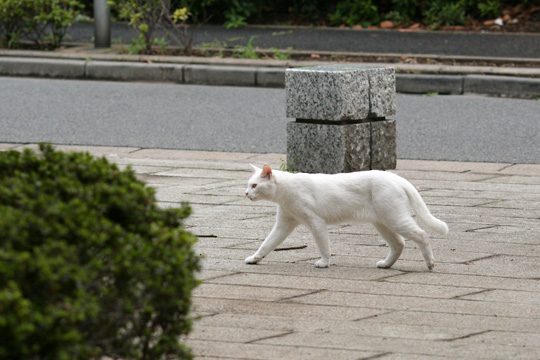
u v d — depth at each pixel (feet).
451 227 38.93
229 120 63.62
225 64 79.92
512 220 40.01
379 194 32.48
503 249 35.73
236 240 37.14
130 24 85.71
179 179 47.93
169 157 53.57
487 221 39.88
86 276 18.49
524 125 62.18
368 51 86.12
